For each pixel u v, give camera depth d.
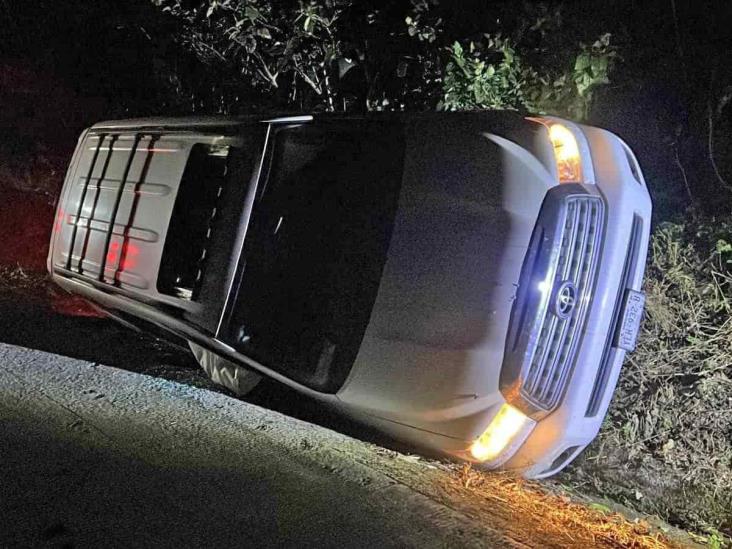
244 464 4.36
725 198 6.50
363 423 4.46
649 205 4.34
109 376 5.82
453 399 3.91
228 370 5.64
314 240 4.91
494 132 4.32
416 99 7.79
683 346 5.30
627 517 4.75
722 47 7.02
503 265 3.91
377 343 4.21
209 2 8.42
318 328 4.65
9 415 4.63
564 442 4.05
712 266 5.34
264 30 8.34
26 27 11.38
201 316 4.75
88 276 5.75
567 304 3.89
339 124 5.14
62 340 6.65
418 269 4.19
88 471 3.97
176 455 4.37
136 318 6.30
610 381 4.25
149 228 5.35
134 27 10.12
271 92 9.11
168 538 3.41
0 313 7.24
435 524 3.91
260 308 4.86
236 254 4.73
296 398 5.67
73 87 11.09
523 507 4.39
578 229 3.97
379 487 4.26
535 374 3.91
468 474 4.59
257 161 4.91
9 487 3.66
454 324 3.96
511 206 4.00
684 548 4.43
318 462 4.53
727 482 5.04
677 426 5.25
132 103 10.66
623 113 7.02
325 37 8.27
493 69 6.71
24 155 10.66
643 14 7.19
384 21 8.07
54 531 3.32
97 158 6.26
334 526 3.74
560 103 6.86
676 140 6.96
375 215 4.66
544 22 7.09
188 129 5.50
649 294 5.29
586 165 4.11
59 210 6.46
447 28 7.71
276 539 3.54
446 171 4.34
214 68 9.43
